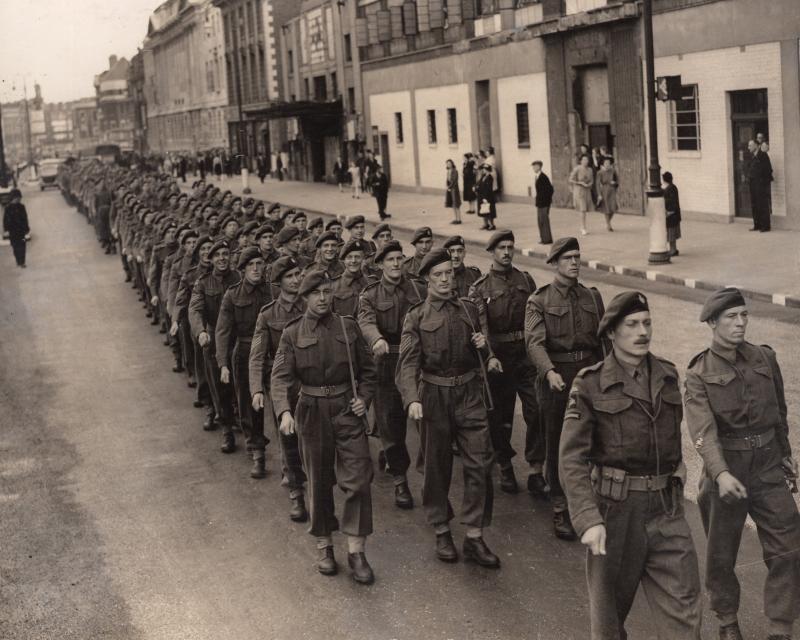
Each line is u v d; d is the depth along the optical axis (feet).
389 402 29.73
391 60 147.64
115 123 449.06
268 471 33.63
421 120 140.26
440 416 24.86
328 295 25.14
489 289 29.53
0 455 36.70
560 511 26.14
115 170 179.42
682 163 84.94
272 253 43.83
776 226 74.95
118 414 41.75
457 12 123.24
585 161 81.51
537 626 21.39
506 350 29.37
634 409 17.57
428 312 24.97
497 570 24.47
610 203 82.28
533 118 109.29
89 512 30.35
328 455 24.81
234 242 51.98
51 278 87.66
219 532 28.30
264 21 212.64
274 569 25.57
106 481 33.27
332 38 175.32
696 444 19.10
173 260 49.37
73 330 61.93
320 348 24.71
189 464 34.78
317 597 23.76
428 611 22.56
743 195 79.30
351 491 24.34
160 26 316.40
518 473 31.58
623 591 17.97
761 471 19.49
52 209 186.91
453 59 127.54
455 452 32.22
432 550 26.11
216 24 254.47
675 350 42.83
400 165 150.00
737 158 79.36
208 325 36.60
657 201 63.93
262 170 194.39
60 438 38.60
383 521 28.53
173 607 23.70
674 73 84.43
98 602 24.14
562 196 104.99
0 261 103.50
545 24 101.86
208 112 271.08
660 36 85.46
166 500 31.19
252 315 33.17
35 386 47.57
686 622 17.34
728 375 19.25
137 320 64.18
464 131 126.93
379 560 25.71
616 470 17.71
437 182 137.28
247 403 33.24
